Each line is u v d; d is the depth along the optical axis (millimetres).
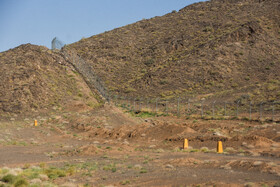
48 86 68125
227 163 18688
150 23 138125
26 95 62094
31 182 15805
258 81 72875
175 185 14156
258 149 26094
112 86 85438
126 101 73125
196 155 24328
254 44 89562
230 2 137250
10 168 19609
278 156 22344
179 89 76750
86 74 84188
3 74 67875
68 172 18797
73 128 48406
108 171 19234
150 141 35625
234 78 76688
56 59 83688
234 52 87438
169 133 36250
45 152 29516
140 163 21969
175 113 58688
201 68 82938
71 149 31234
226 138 30234
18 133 43250
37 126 49000
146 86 82250
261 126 35531
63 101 64750
